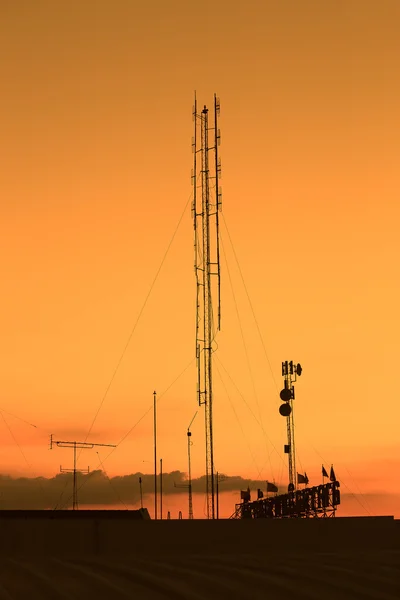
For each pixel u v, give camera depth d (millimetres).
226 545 54688
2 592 37625
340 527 56719
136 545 53344
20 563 45844
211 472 89562
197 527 54406
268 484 99250
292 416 100562
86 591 37719
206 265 94000
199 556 48969
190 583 39625
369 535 57312
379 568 43031
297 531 56188
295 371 101688
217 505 89625
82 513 91125
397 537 57812
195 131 96875
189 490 108312
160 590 38031
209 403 91188
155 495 100750
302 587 38750
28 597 36875
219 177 95312
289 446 99625
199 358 92312
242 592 37719
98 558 48344
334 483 81500
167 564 44625
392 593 37688
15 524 52219
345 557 47500
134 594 37094
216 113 96875
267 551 54344
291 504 89125
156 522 53969
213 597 36906
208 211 95000
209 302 93125
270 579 40312
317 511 83812
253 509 98688
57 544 52344
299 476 96875
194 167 96188
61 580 40156
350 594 37500
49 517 89750
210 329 92750
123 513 92062
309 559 46531
